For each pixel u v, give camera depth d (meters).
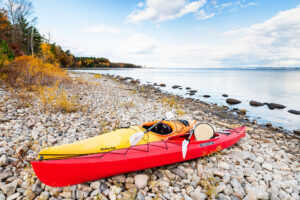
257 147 6.14
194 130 4.80
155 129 5.07
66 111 7.54
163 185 3.67
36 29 34.75
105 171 3.56
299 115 12.35
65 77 16.31
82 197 3.20
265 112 13.11
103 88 16.52
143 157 3.83
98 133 5.88
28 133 5.18
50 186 3.33
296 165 5.07
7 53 16.03
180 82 39.91
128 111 9.27
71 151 3.46
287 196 3.59
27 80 11.38
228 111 12.88
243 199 3.46
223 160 4.87
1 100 7.58
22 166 3.71
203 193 3.49
